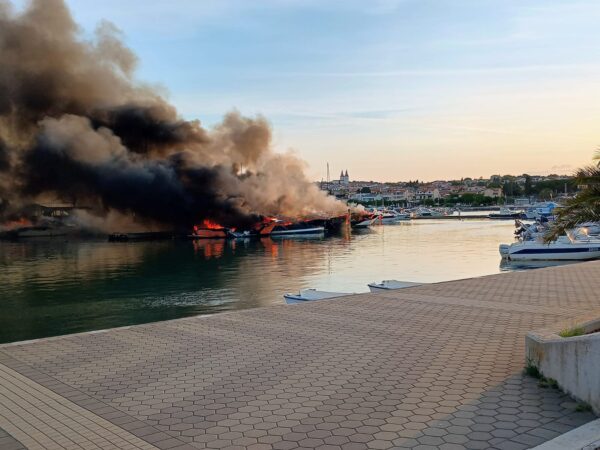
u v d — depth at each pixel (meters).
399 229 110.50
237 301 33.59
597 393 5.47
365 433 5.20
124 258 63.94
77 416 5.94
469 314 11.23
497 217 145.12
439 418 5.50
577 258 42.03
